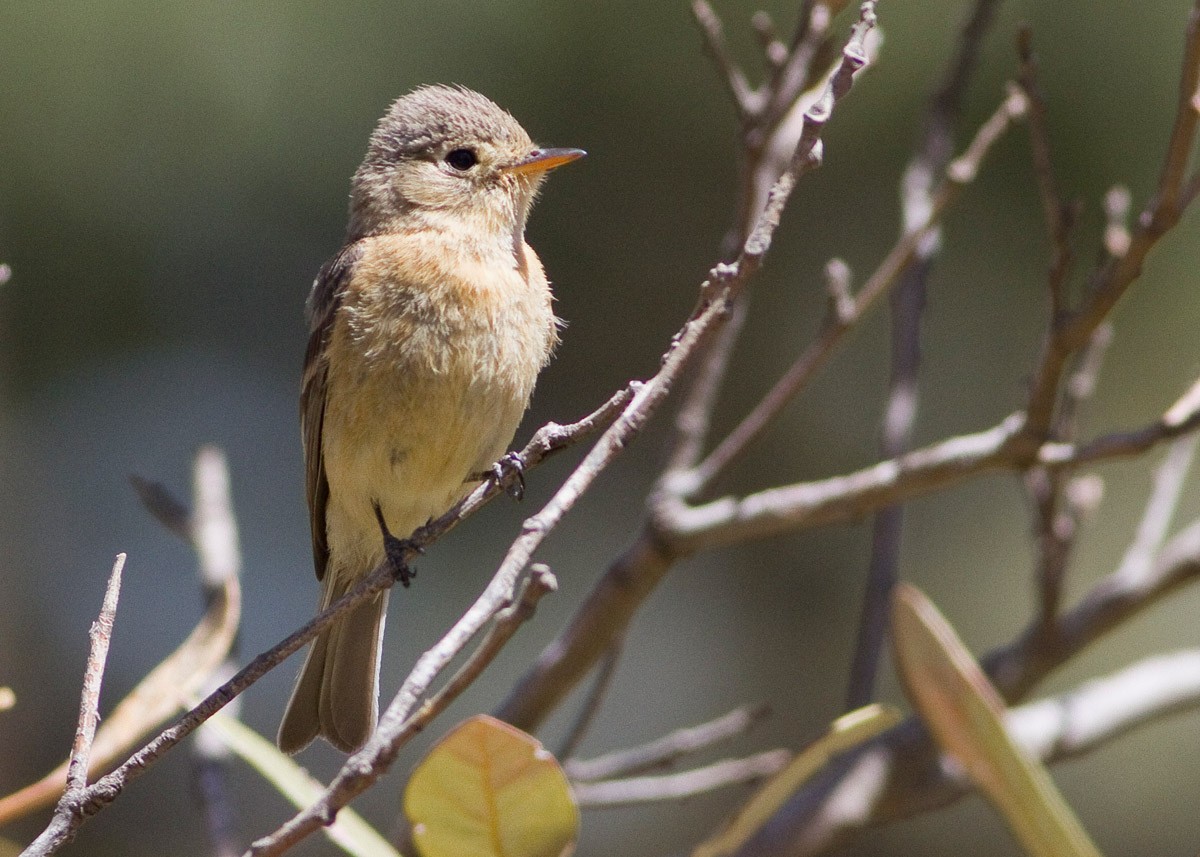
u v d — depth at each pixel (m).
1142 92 11.81
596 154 12.80
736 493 13.34
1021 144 11.95
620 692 14.01
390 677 13.45
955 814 12.46
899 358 7.99
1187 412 6.51
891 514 7.75
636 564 7.46
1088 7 11.81
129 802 13.41
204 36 12.51
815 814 7.39
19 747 13.67
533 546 4.71
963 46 8.23
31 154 12.55
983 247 12.39
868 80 12.21
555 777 4.68
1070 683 13.41
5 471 13.55
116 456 14.04
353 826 5.40
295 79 12.59
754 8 12.45
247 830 13.50
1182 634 13.41
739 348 13.30
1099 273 6.60
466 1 12.59
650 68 12.63
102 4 12.38
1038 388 6.50
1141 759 12.95
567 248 13.05
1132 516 13.23
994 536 13.55
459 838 4.77
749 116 7.38
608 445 4.85
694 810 13.43
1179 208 5.96
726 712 13.76
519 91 12.64
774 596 13.95
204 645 5.86
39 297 13.11
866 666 7.50
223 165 12.80
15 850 5.49
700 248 13.05
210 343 13.66
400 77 12.62
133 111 12.58
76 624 14.19
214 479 8.09
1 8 12.30
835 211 12.78
